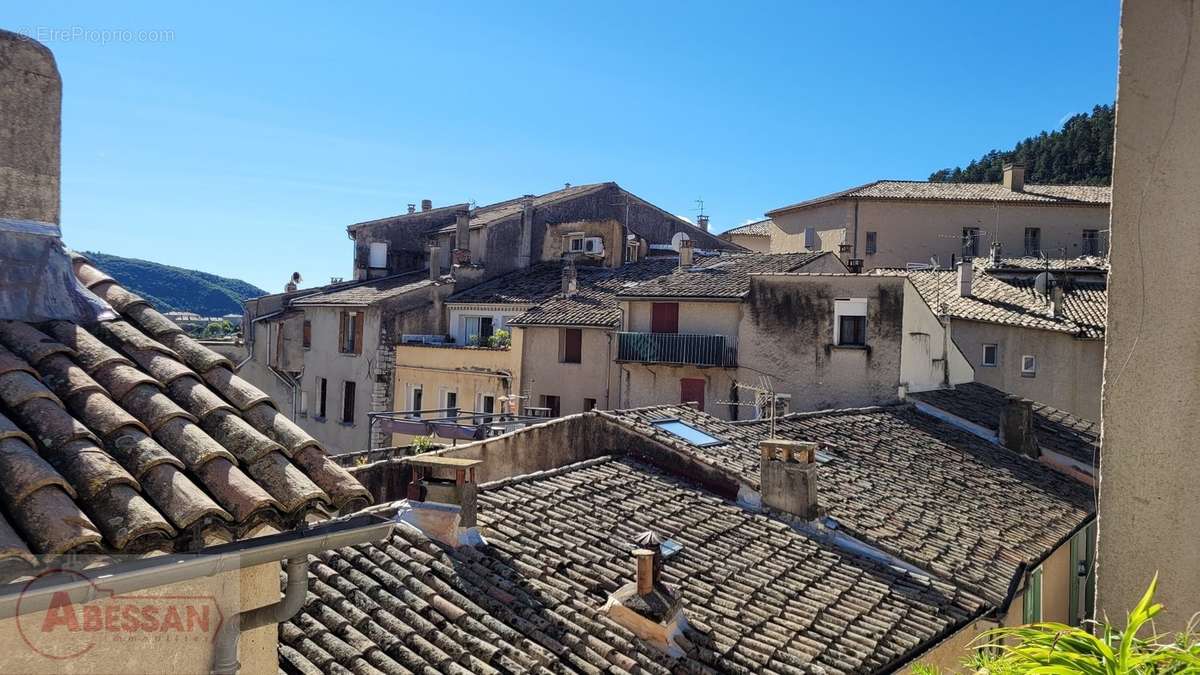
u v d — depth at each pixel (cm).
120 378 420
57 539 309
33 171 474
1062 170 6325
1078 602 1727
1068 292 3222
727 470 1282
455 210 4316
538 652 735
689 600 920
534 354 3019
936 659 975
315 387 3612
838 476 1459
